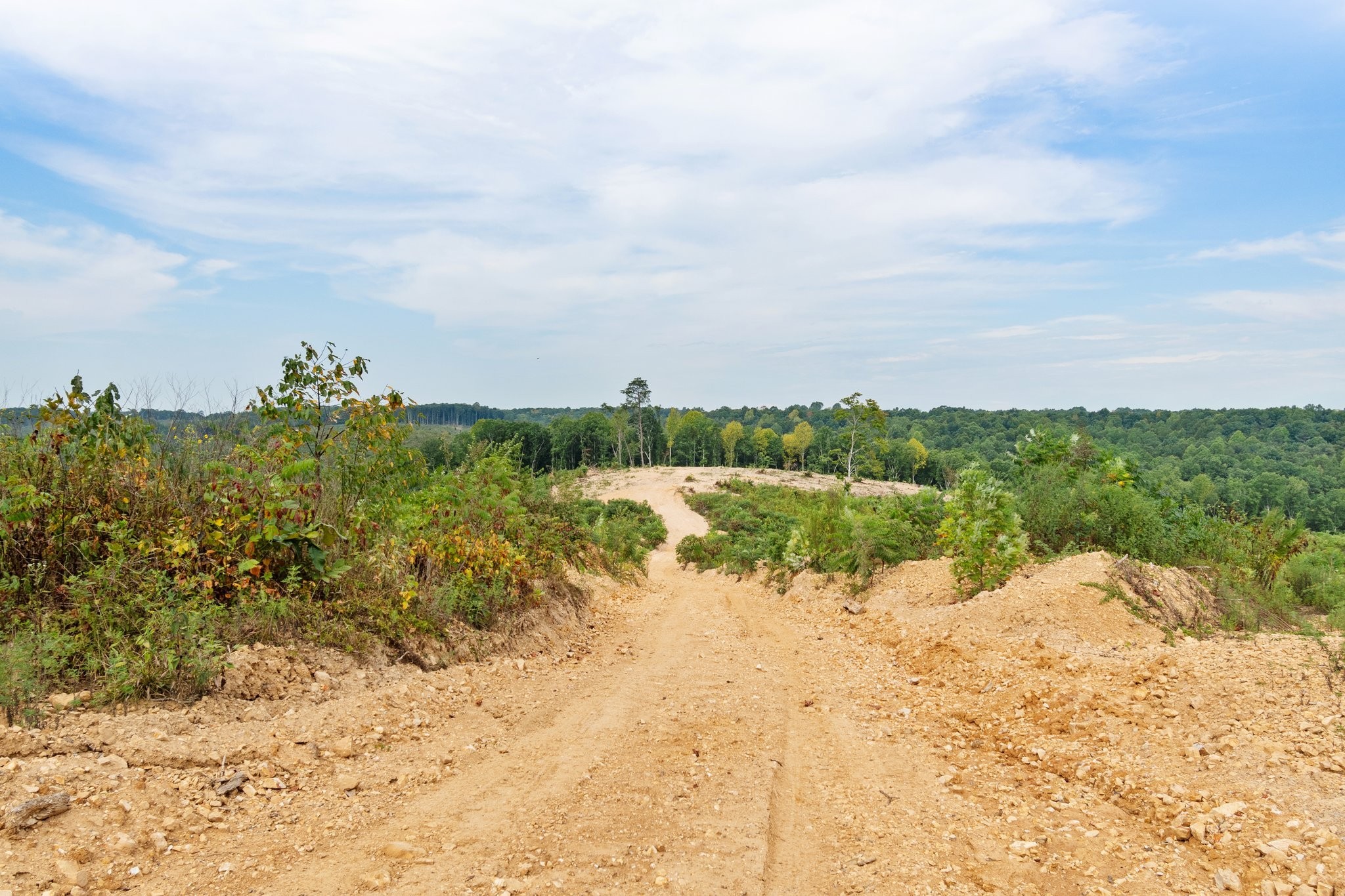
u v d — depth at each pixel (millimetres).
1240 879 3723
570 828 4516
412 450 8758
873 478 75375
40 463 6105
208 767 4582
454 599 8141
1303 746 4625
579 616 11461
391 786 4984
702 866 4117
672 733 6418
